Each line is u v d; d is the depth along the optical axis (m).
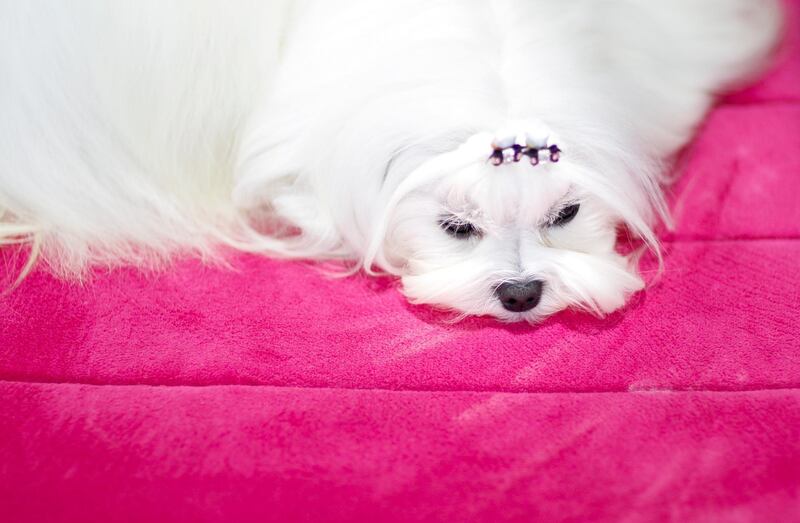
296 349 0.51
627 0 0.56
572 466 0.46
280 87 0.53
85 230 0.56
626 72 0.54
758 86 0.67
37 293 0.54
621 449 0.47
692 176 0.60
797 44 0.71
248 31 0.53
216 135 0.55
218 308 0.53
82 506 0.46
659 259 0.54
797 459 0.46
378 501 0.45
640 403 0.49
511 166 0.48
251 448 0.47
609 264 0.52
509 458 0.47
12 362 0.51
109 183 0.56
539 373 0.50
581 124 0.49
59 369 0.51
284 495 0.46
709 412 0.48
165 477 0.46
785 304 0.53
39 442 0.47
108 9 0.53
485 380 0.50
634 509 0.45
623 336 0.52
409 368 0.51
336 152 0.51
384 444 0.47
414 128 0.49
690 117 0.59
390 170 0.51
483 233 0.52
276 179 0.54
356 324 0.52
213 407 0.49
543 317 0.52
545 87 0.49
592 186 0.50
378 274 0.55
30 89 0.54
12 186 0.55
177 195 0.56
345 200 0.52
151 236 0.56
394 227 0.52
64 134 0.55
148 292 0.54
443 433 0.48
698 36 0.63
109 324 0.52
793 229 0.57
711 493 0.46
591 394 0.49
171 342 0.52
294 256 0.56
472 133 0.49
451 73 0.49
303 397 0.49
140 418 0.48
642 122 0.53
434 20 0.50
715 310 0.53
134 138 0.55
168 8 0.53
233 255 0.56
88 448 0.47
